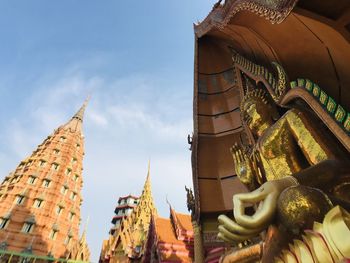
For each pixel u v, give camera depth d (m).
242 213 3.06
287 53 5.48
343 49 3.90
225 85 11.77
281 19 4.08
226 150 11.26
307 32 4.41
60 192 51.50
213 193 10.98
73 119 68.44
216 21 7.62
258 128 7.19
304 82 5.26
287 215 2.76
